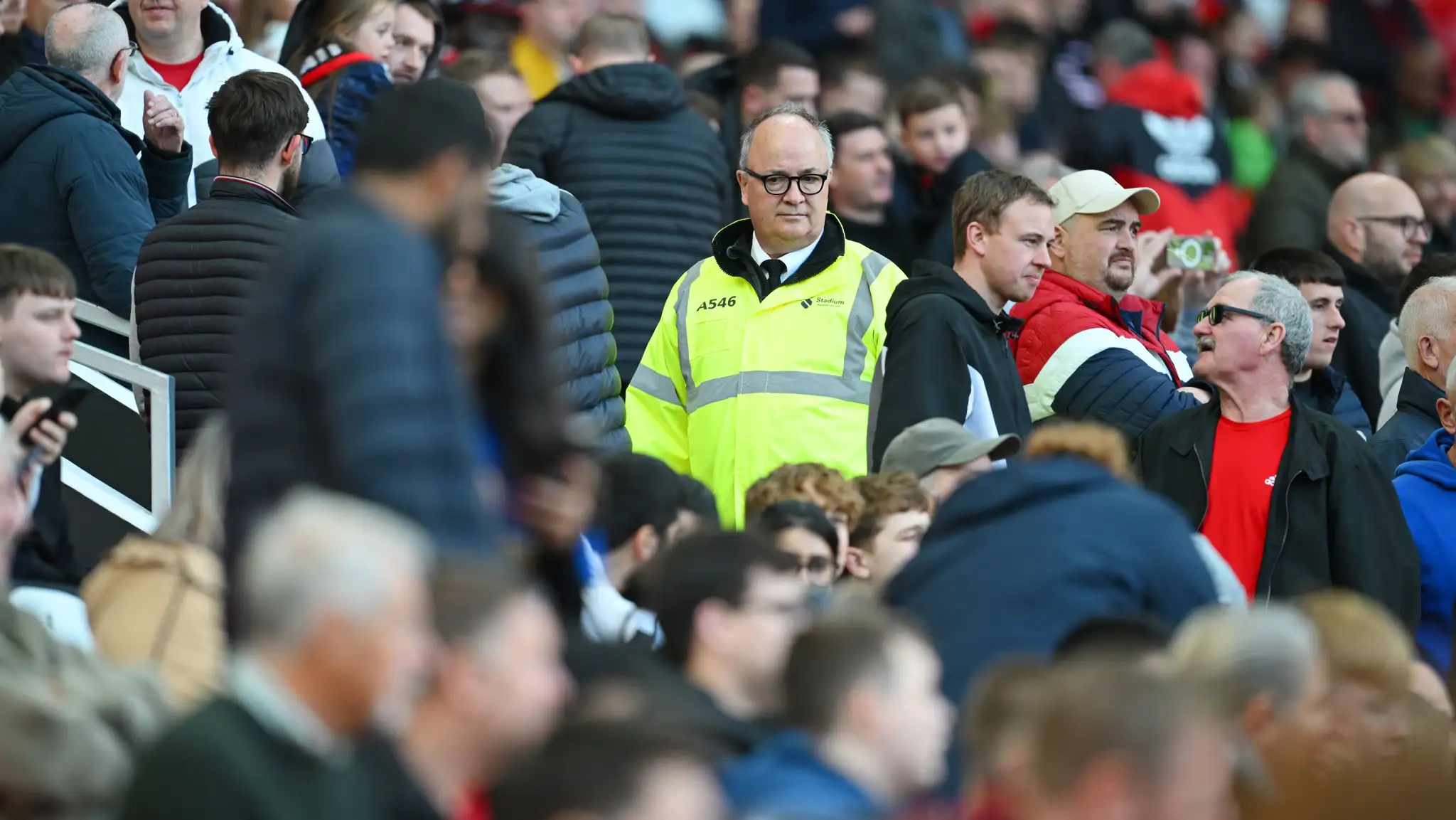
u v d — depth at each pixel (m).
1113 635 15.45
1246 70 53.44
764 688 15.70
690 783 11.57
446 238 14.51
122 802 12.41
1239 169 44.88
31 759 14.02
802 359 25.44
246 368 13.57
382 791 12.49
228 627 13.31
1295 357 24.52
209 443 18.25
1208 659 14.87
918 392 24.17
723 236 26.33
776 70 36.28
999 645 17.09
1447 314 27.39
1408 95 54.16
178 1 29.48
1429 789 15.37
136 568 17.62
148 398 23.91
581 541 17.34
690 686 15.40
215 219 24.00
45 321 21.17
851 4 45.28
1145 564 17.42
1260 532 24.19
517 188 23.41
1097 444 18.92
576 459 15.17
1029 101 43.97
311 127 27.30
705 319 25.97
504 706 12.68
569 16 40.62
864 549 20.91
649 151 30.98
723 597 15.68
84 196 26.02
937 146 35.31
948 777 16.28
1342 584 23.86
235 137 24.05
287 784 11.86
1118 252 28.41
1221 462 24.52
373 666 11.84
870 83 40.12
